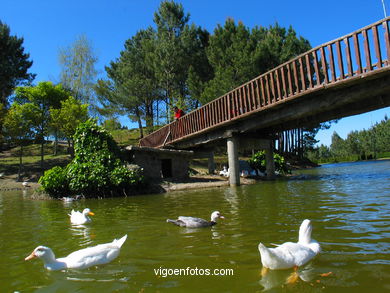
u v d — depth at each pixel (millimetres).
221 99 16844
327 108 11859
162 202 10258
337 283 3049
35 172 26625
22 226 6977
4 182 23625
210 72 37062
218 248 4430
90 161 13875
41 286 3361
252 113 14312
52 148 38188
